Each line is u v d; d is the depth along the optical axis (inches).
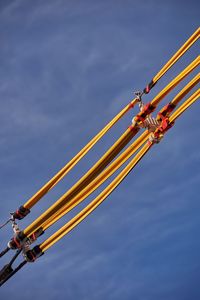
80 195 743.7
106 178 730.8
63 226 759.1
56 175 761.6
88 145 743.7
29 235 768.9
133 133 696.4
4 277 783.1
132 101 704.4
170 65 676.1
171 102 687.7
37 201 773.3
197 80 666.2
